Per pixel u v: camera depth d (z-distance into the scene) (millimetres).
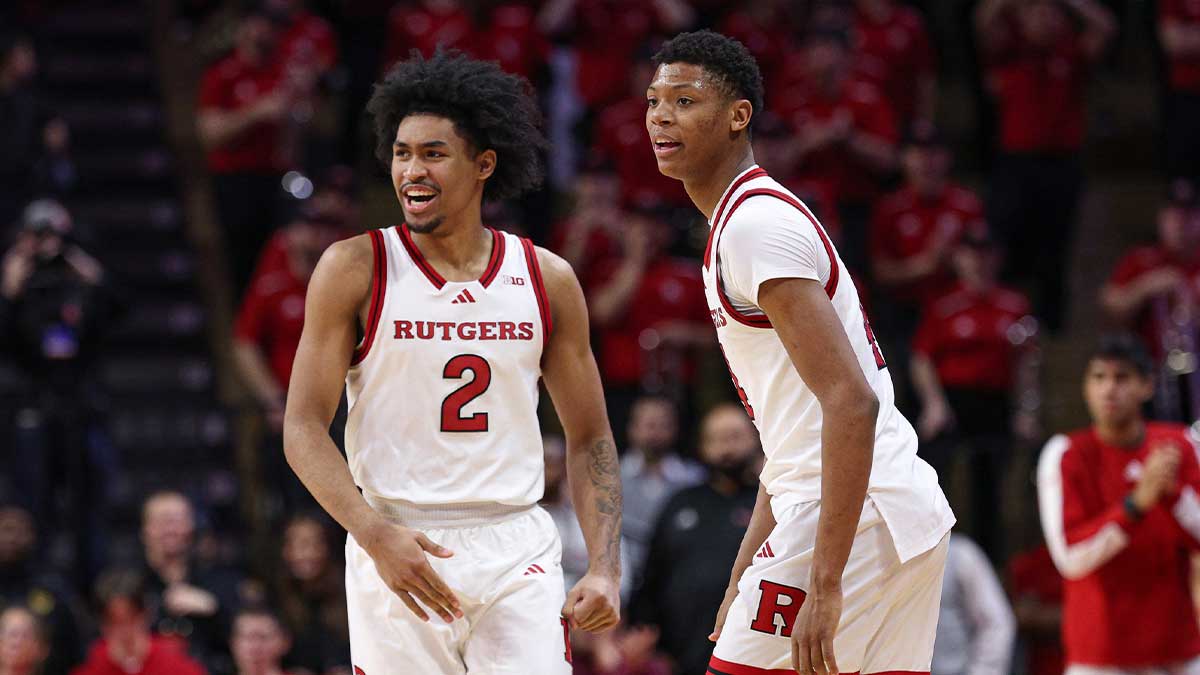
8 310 12500
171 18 20984
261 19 16641
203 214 18766
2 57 16016
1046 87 16984
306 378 5812
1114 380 9625
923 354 14438
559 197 16859
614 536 6207
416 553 5551
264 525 13500
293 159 16797
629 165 16000
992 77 17281
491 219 13344
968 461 14055
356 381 5980
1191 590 9602
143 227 18094
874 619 5602
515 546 5973
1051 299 17219
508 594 5906
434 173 5898
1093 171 19328
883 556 5551
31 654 10492
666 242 15297
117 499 15070
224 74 16594
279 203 16547
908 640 5746
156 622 11227
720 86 5637
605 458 6324
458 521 5930
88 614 12438
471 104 5961
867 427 5191
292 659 11281
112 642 10477
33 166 15867
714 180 5715
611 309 14078
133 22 20391
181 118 19828
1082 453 9719
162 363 16984
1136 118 19516
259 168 16578
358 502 5645
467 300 5973
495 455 5973
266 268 14039
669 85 5664
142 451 15953
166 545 11570
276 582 13312
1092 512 9648
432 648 5891
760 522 6023
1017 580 12594
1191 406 14281
